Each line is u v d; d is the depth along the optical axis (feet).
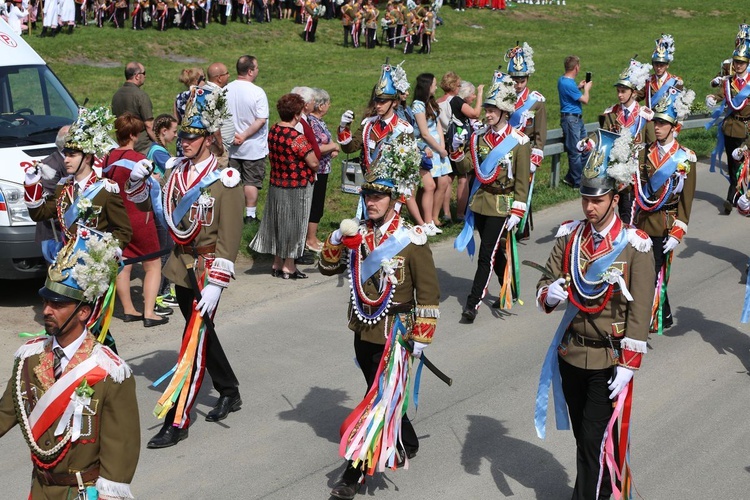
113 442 12.35
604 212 15.80
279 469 18.81
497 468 19.01
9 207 27.37
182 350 19.83
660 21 143.74
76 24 98.32
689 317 28.53
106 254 12.62
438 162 36.19
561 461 19.39
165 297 28.73
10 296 29.76
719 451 19.83
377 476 18.58
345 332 26.68
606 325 16.07
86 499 12.40
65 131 24.22
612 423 16.01
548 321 28.02
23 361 12.56
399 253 17.20
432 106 33.91
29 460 19.15
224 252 19.65
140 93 31.32
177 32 100.12
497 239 27.25
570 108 44.21
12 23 89.20
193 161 19.97
